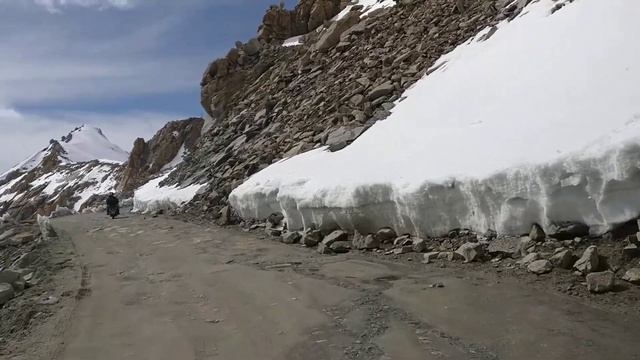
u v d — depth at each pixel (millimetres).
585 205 7434
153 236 16938
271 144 22172
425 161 10852
